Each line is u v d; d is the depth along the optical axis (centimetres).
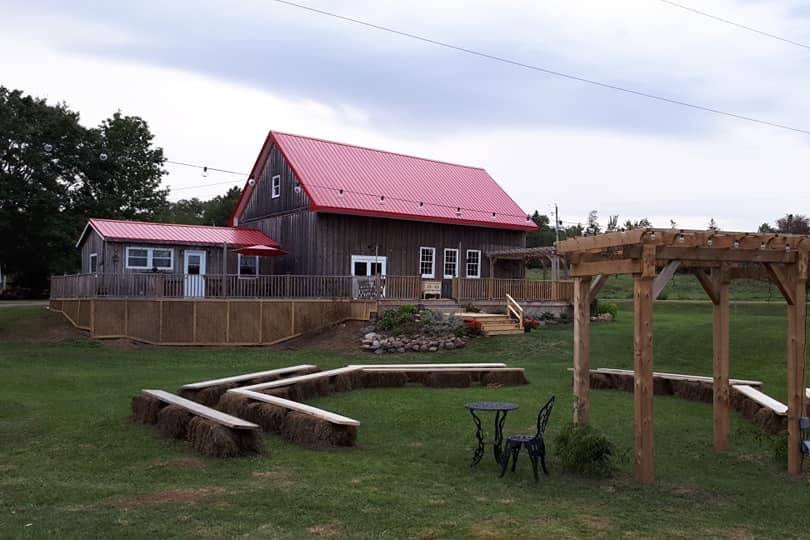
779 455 852
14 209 3809
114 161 4162
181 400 931
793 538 584
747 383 1270
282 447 860
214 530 545
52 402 1120
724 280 927
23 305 3150
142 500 623
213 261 2602
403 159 3244
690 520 623
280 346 2164
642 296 766
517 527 579
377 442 905
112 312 2103
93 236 2564
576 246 881
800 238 813
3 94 3797
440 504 639
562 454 782
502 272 3105
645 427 757
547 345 2077
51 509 593
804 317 827
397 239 2759
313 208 2509
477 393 1318
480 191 3275
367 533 549
